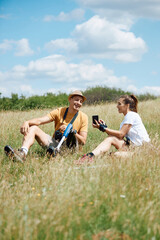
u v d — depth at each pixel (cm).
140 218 284
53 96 1845
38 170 426
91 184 339
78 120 541
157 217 287
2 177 430
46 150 521
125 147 498
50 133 766
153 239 250
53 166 426
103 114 1045
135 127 513
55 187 345
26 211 270
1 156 511
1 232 264
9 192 347
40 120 529
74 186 334
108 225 284
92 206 302
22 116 955
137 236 267
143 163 414
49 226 251
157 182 371
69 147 525
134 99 540
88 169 392
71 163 443
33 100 1642
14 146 628
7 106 1550
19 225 253
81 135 539
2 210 291
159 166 419
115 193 324
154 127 858
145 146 485
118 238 267
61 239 253
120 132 507
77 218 268
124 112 537
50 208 278
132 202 314
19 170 457
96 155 484
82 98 538
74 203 293
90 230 278
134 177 370
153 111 1098
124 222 280
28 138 502
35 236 244
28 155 504
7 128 757
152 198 328
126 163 408
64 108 549
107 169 387
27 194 351
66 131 513
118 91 1986
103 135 736
